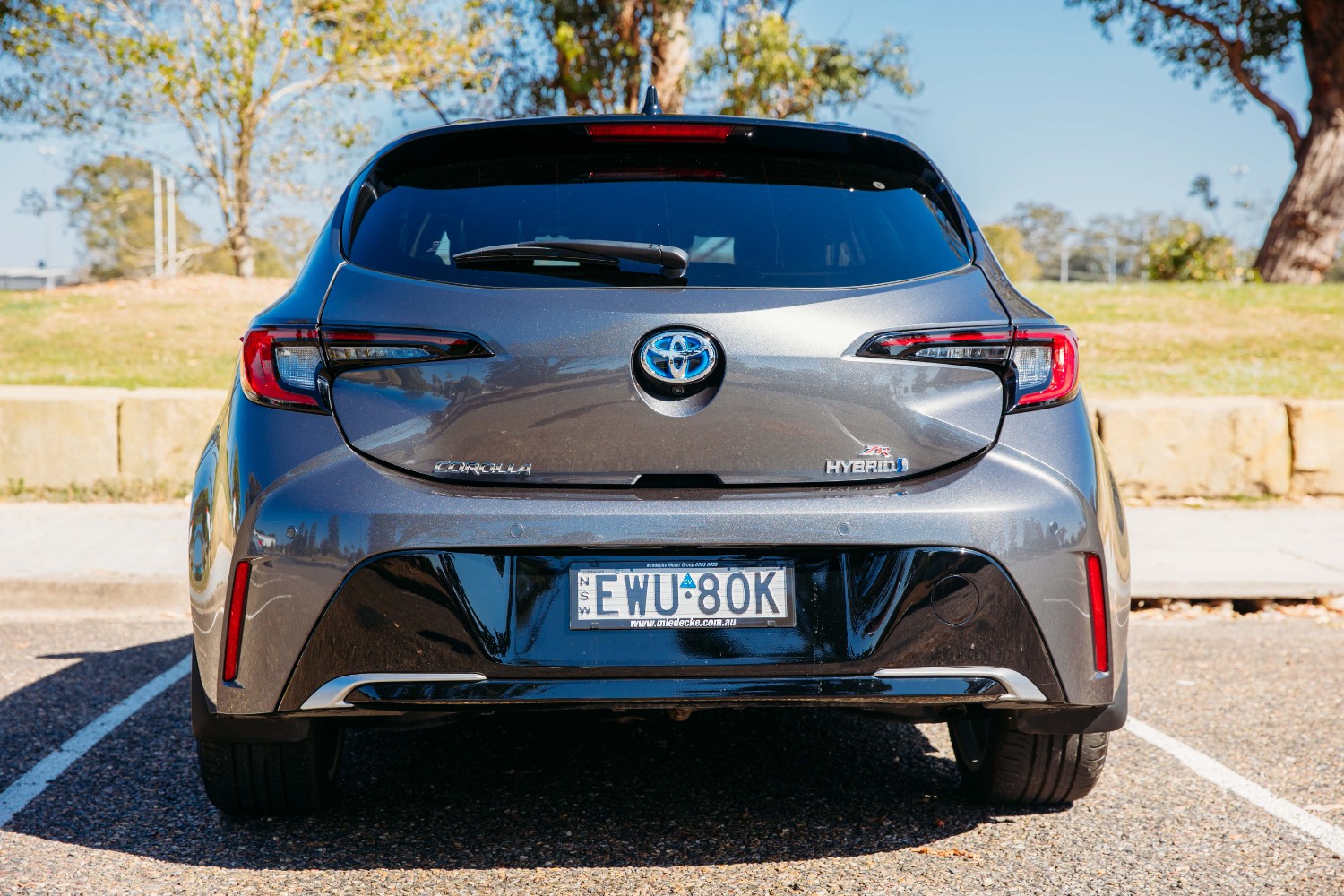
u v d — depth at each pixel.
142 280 17.00
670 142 2.69
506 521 2.26
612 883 2.55
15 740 3.60
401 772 3.29
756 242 2.48
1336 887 2.57
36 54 16.91
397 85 17.89
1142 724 3.86
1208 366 10.59
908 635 2.31
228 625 2.32
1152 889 2.56
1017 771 2.87
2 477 7.54
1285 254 23.12
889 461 2.34
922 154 2.77
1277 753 3.55
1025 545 2.32
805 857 2.71
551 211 2.54
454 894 2.49
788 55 16.98
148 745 3.56
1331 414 7.83
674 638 2.28
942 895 2.51
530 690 2.26
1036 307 2.54
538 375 2.29
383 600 2.25
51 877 2.58
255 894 2.49
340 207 2.65
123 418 7.56
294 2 17.58
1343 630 5.27
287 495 2.28
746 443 2.31
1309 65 22.78
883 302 2.38
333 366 2.33
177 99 17.19
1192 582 5.67
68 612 5.51
